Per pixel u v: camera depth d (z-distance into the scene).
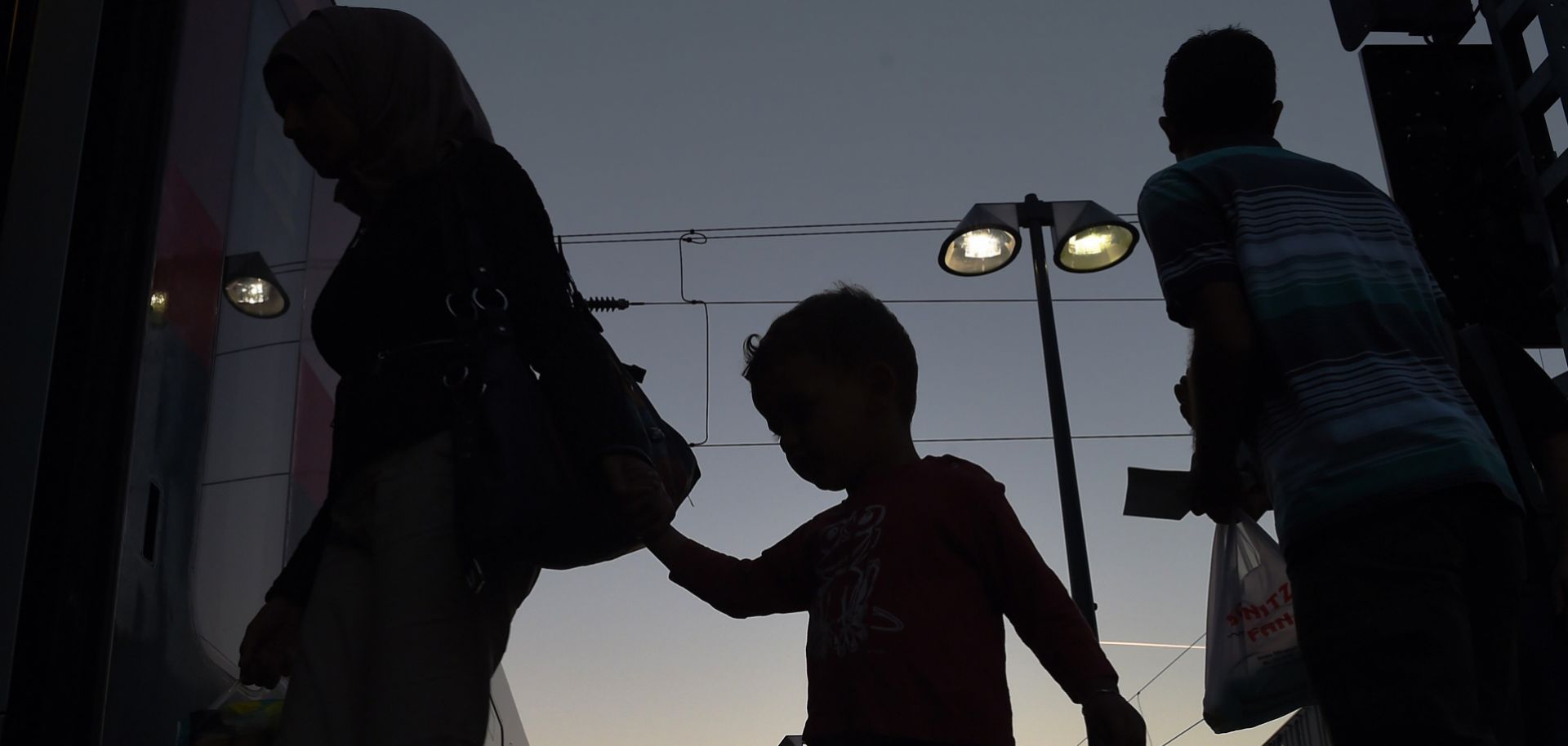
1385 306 2.14
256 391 2.54
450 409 1.88
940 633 1.88
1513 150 3.33
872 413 2.17
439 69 2.26
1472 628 1.99
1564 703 2.26
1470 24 3.48
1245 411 2.15
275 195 2.71
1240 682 2.73
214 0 2.42
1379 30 3.47
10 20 2.08
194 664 2.22
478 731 1.82
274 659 2.00
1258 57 2.54
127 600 1.98
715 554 2.20
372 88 2.18
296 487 2.71
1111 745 1.84
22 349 1.89
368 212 2.25
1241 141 2.50
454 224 2.01
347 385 2.00
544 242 2.02
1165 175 2.35
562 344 1.92
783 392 2.18
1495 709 1.98
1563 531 2.28
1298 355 2.08
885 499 2.03
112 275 2.03
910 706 1.84
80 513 1.90
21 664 1.82
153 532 2.07
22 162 1.99
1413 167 3.34
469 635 1.83
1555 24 3.09
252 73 2.62
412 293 1.99
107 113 2.11
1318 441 2.01
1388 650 1.87
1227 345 2.12
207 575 2.28
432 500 1.85
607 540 1.89
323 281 2.96
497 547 1.77
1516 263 3.25
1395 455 1.95
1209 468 2.25
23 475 1.85
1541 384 2.41
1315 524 1.97
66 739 1.81
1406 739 1.83
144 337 2.03
